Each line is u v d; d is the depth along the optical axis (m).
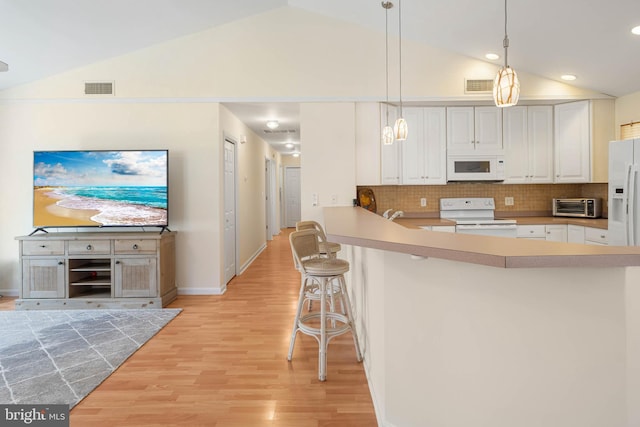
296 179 11.98
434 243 1.60
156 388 2.38
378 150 4.66
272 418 2.07
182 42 4.49
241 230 5.88
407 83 4.59
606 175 4.55
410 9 3.81
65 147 4.46
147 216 4.28
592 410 1.50
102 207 4.25
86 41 3.99
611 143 3.85
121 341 3.12
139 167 4.27
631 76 4.02
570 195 5.15
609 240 3.86
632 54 3.62
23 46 3.83
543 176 4.80
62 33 3.76
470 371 1.66
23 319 3.67
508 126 4.80
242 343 3.09
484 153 4.79
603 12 3.12
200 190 4.53
